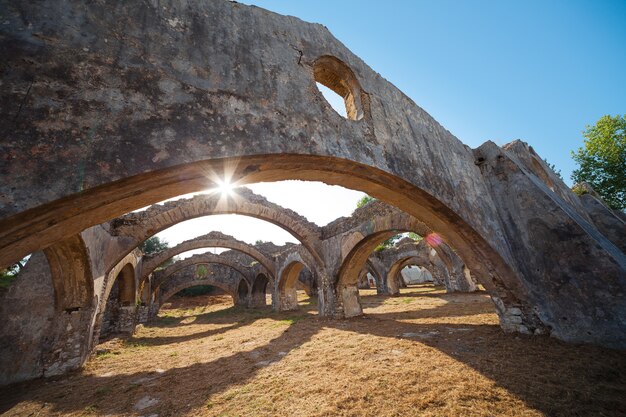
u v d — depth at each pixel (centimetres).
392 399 368
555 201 609
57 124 207
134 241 880
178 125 264
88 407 456
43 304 660
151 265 1498
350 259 1109
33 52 213
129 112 242
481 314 903
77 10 246
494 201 686
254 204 1146
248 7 397
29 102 201
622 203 1434
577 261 554
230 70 330
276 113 351
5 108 191
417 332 726
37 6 227
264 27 400
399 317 1026
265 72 365
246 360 647
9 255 233
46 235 245
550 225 596
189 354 788
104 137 223
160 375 600
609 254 529
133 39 270
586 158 1539
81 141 213
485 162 725
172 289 2366
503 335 611
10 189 180
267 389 452
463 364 461
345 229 1122
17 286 656
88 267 660
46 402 489
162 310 2508
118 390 524
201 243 1706
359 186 512
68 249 612
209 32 333
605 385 362
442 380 407
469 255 652
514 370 421
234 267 2333
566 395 341
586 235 553
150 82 264
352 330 851
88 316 696
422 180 522
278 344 778
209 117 288
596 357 450
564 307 551
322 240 1277
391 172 470
